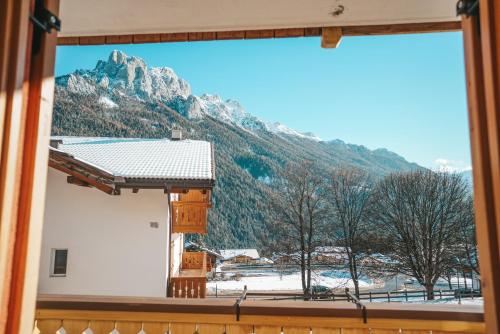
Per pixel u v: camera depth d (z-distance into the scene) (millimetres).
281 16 2121
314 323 1716
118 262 9703
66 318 1797
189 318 1765
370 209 21344
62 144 13727
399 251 19797
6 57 852
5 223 856
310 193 22531
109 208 9891
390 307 1715
